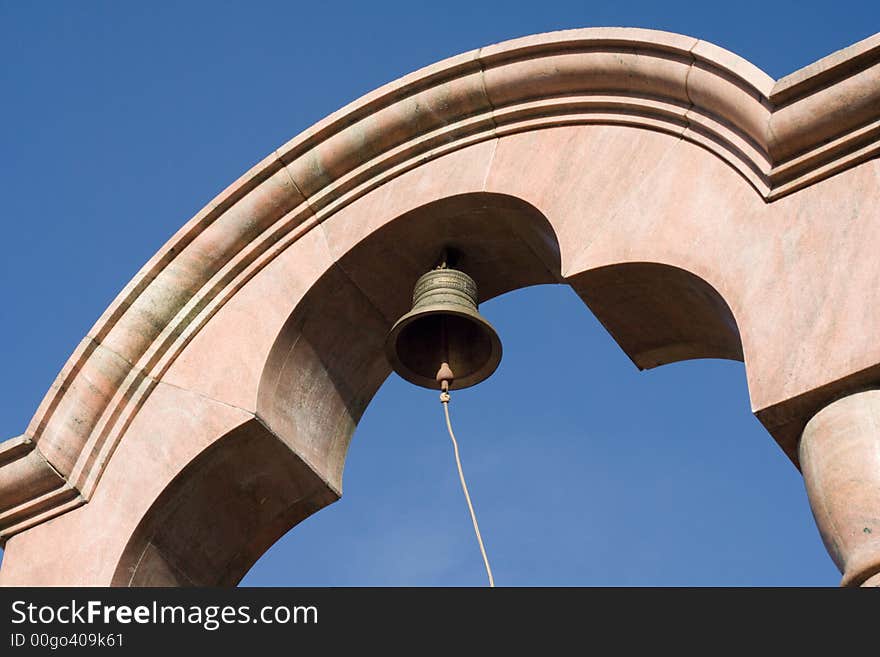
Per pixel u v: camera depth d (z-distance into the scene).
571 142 13.98
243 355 14.67
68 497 14.76
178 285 15.03
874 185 12.27
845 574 10.73
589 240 13.34
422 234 14.68
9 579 14.52
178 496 14.52
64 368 14.96
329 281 14.74
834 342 11.70
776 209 12.57
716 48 13.18
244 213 14.99
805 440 11.59
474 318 14.31
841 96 12.41
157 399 14.79
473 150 14.48
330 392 15.15
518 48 14.18
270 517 14.99
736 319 12.26
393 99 14.66
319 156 14.83
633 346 14.11
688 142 13.38
